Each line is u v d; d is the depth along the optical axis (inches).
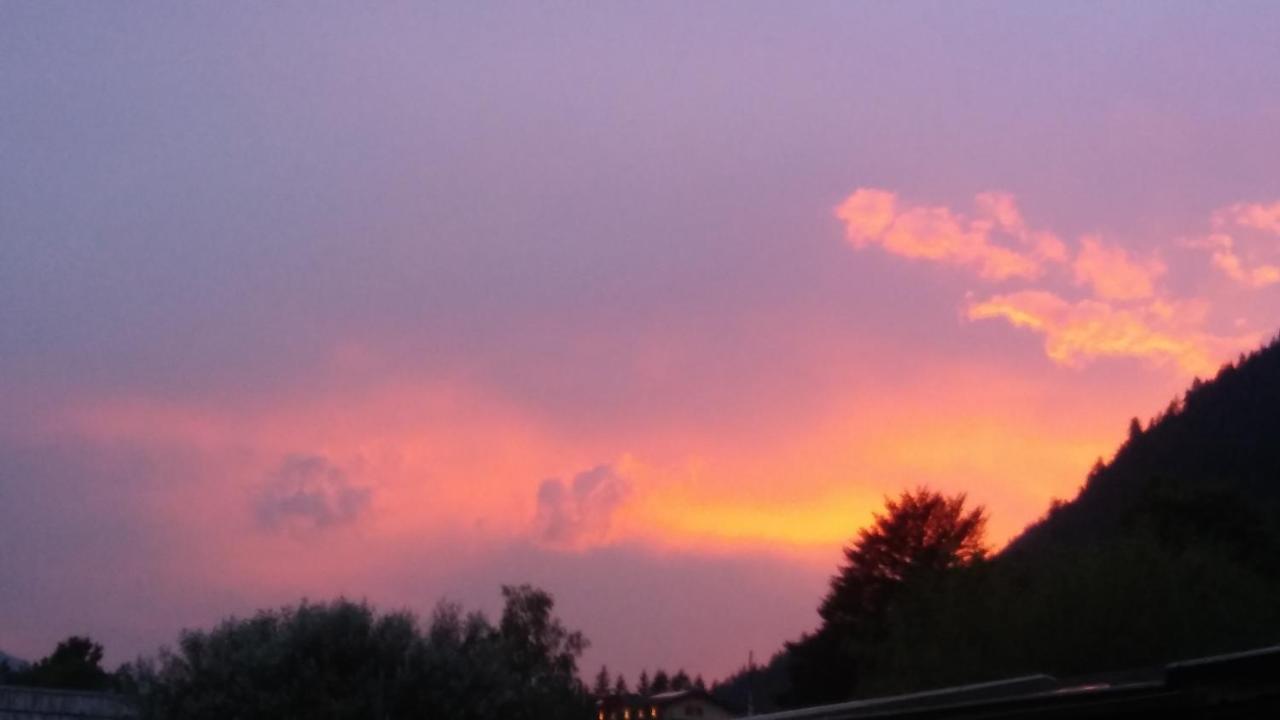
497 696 1001.5
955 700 272.4
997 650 1034.7
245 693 940.0
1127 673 240.4
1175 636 971.3
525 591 1731.1
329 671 960.9
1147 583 1006.4
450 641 1020.5
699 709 2309.3
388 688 960.9
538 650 1662.2
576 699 1230.3
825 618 2390.5
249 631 991.6
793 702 2208.4
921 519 2434.8
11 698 1086.4
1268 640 958.4
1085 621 999.0
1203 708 203.0
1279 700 193.9
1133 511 1643.7
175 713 942.4
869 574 2406.5
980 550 1441.9
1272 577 1499.8
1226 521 1561.3
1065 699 228.8
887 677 1123.3
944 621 1103.6
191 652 983.0
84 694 1090.1
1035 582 1085.1
